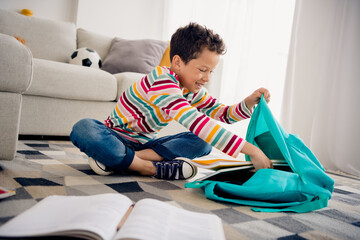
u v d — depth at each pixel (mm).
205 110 1121
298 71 1971
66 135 1659
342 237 567
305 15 1960
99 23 3096
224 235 470
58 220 409
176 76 904
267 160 784
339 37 1834
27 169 854
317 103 1858
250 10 2258
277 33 2164
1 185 659
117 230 421
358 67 1771
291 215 685
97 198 512
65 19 3035
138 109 976
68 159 1111
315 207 730
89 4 3025
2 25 2061
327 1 1894
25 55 921
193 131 800
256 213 669
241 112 1030
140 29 3303
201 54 862
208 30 896
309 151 843
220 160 837
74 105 1664
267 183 711
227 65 2420
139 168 928
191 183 803
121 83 1766
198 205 684
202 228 457
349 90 1776
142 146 1041
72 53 2148
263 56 2199
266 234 538
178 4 3109
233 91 2418
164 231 411
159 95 866
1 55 878
